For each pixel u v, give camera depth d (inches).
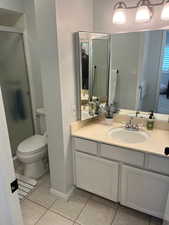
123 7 73.3
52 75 66.6
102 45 77.7
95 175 75.9
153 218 71.1
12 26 109.1
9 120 109.9
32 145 93.9
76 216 72.9
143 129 77.8
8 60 104.2
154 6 68.9
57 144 75.1
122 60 79.8
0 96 28.1
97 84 81.7
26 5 100.7
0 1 88.7
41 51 66.2
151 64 74.5
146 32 71.9
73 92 74.4
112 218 71.6
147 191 65.9
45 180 94.0
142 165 63.8
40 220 71.3
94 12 80.7
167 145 63.7
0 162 29.2
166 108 76.0
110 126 82.1
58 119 71.1
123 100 84.4
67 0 63.1
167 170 59.9
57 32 60.9
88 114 82.4
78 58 72.0
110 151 68.4
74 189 86.4
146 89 78.3
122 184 70.4
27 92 118.0
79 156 77.3
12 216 33.1
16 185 32.7
